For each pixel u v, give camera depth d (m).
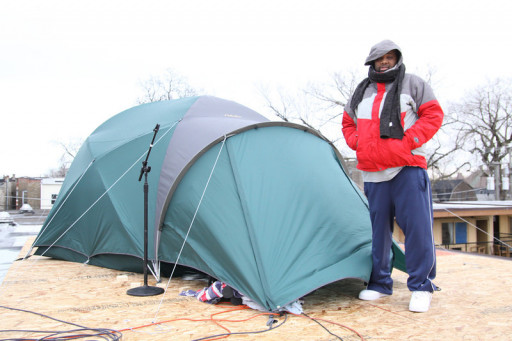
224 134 3.94
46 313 3.09
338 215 3.76
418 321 2.87
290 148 4.12
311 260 3.36
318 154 4.26
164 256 4.05
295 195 3.73
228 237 3.47
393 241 4.00
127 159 4.76
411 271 3.16
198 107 5.00
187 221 3.84
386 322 2.85
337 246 3.56
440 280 4.23
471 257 5.91
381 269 3.49
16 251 6.67
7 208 33.97
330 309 3.19
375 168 3.20
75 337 2.57
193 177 3.95
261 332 2.66
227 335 2.60
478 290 3.78
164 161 4.30
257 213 3.51
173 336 2.60
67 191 5.23
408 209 3.10
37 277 4.36
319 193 3.82
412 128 3.05
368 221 3.97
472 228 13.02
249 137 4.04
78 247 5.07
